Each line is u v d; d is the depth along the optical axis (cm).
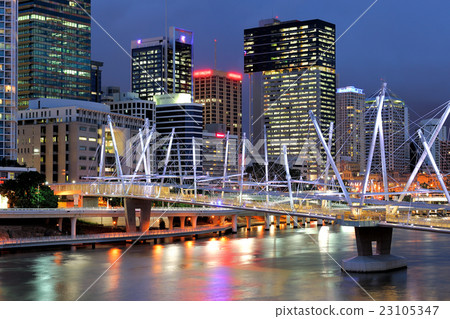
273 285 11831
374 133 14600
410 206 14975
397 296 10631
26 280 12394
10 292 11200
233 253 16788
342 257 15700
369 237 13612
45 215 19338
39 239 17500
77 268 13962
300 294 10925
